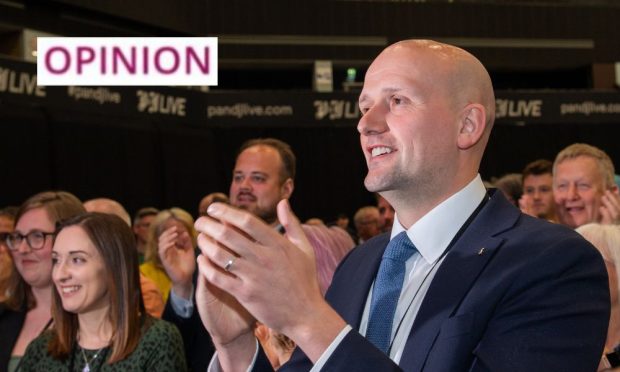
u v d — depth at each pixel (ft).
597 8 33.71
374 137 3.88
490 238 3.70
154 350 6.88
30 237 8.21
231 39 30.30
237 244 2.73
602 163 8.82
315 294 2.87
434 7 32.14
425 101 3.83
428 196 3.92
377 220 19.36
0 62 21.17
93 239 7.02
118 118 24.80
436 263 3.83
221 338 3.48
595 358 3.33
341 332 2.86
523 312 3.41
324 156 28.73
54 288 7.22
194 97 27.04
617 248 5.82
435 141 3.82
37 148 22.13
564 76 34.96
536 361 3.28
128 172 24.79
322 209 28.63
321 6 31.27
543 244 3.55
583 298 3.41
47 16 25.48
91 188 23.63
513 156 29.55
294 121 28.48
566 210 8.85
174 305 8.38
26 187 21.71
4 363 8.02
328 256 7.39
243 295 2.76
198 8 29.84
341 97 28.86
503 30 32.73
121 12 27.09
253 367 3.54
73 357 7.03
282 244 2.81
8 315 8.31
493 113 4.04
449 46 4.02
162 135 25.96
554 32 33.27
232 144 28.02
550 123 29.71
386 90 3.90
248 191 9.65
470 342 3.39
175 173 26.25
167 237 8.38
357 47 31.50
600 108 30.09
